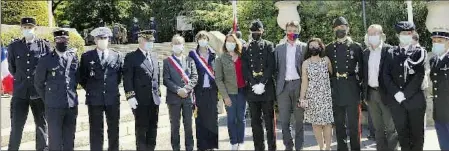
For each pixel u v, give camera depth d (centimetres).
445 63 521
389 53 526
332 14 1533
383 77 522
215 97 611
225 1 2064
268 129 574
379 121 549
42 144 570
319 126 575
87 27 2373
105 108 547
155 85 575
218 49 848
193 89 600
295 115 577
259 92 559
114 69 553
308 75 564
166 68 594
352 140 542
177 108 587
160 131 711
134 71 561
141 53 570
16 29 954
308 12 1562
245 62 576
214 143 609
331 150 598
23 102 560
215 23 1878
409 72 514
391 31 1413
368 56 544
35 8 1145
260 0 1630
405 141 517
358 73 545
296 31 574
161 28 2262
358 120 543
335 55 545
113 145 549
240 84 596
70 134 540
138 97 561
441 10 880
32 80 559
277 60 577
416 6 1367
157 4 2264
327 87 562
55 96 526
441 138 534
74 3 2312
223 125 788
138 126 566
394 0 1407
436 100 529
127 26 2319
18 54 562
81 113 734
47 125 539
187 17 2123
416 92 513
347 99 535
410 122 517
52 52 539
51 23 1202
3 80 770
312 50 557
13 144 557
